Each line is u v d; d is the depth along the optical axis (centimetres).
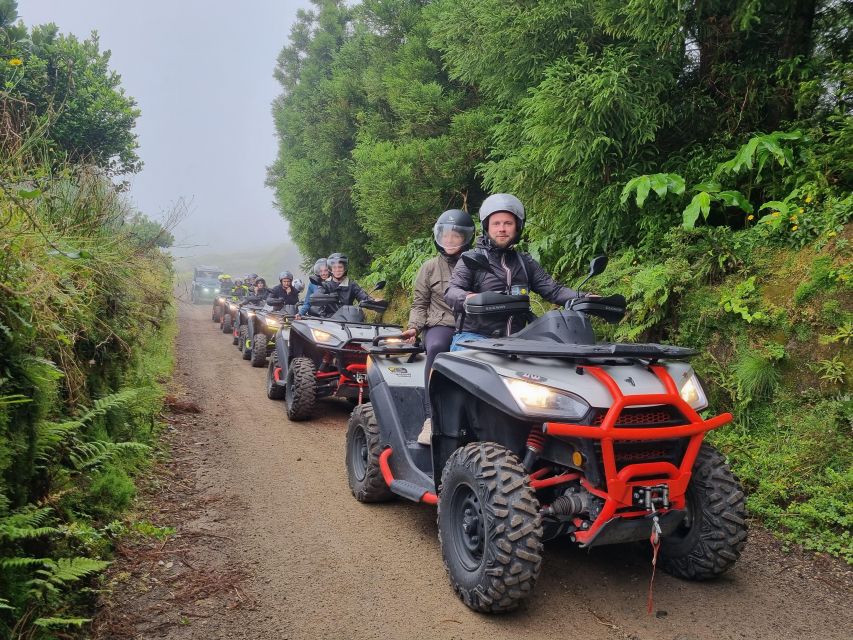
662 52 585
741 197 548
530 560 264
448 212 430
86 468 360
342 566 333
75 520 317
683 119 621
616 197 616
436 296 428
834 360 436
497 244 369
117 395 397
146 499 422
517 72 737
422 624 273
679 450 292
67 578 238
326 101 1788
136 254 532
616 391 267
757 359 467
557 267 723
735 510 297
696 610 286
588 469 274
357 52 1664
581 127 588
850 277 441
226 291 2803
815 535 363
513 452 312
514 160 697
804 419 433
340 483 479
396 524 396
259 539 367
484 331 362
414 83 1161
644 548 353
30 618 239
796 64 569
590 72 602
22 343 281
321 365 712
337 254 838
